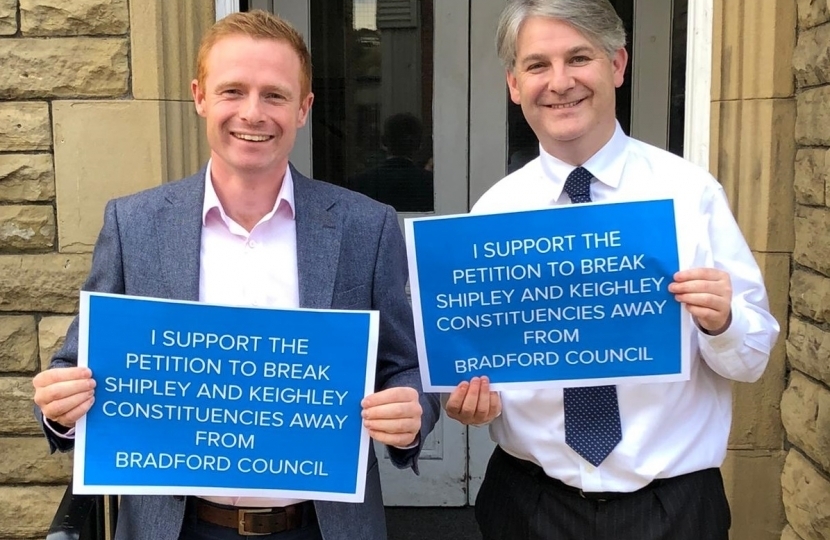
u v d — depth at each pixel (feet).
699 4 8.13
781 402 8.00
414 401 4.99
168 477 5.03
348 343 5.05
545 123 5.60
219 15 8.18
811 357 7.41
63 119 7.81
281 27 5.22
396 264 5.58
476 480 11.69
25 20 7.71
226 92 5.05
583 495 5.57
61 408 4.83
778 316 7.97
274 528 5.28
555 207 5.24
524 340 5.35
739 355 5.19
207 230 5.37
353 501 5.08
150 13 7.69
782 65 7.69
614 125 5.78
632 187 5.70
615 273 5.22
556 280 5.28
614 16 5.57
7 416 8.00
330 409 5.07
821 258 7.23
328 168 11.40
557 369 5.34
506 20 5.73
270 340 5.02
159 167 7.88
